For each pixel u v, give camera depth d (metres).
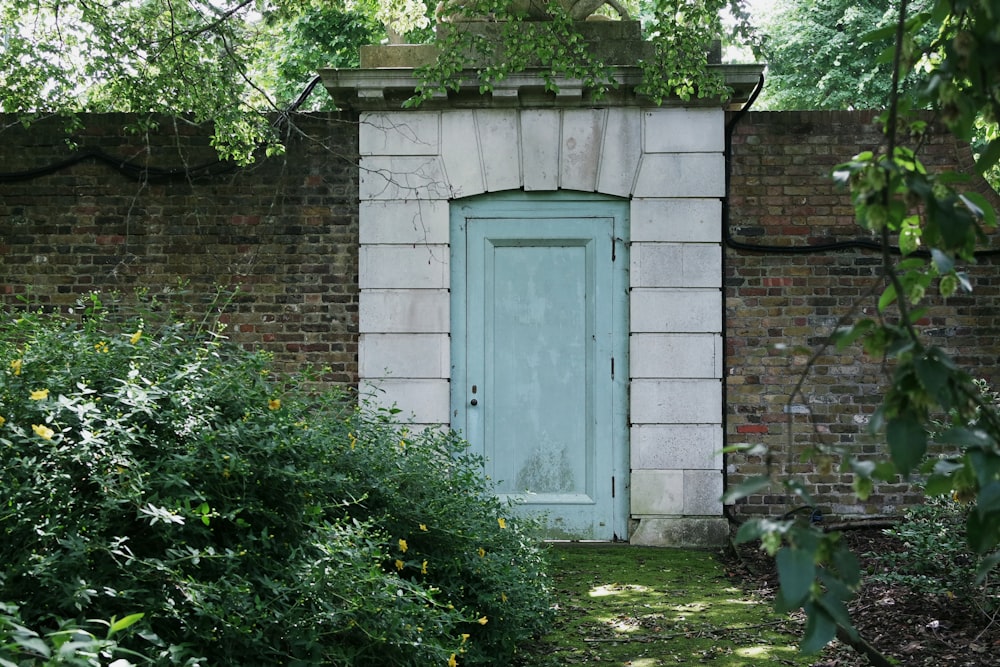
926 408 1.71
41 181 7.43
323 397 4.84
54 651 2.31
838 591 1.66
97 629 2.86
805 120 7.34
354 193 7.43
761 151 7.35
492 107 7.32
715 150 7.27
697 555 6.91
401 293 7.32
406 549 4.13
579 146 7.32
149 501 3.07
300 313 7.41
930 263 2.02
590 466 7.39
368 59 7.42
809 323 7.30
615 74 7.12
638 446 7.25
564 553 6.93
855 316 7.26
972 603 4.96
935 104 1.99
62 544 2.88
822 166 7.32
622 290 7.39
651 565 6.57
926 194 1.71
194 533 3.28
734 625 5.05
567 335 7.43
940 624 4.82
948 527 5.23
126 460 3.20
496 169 7.33
